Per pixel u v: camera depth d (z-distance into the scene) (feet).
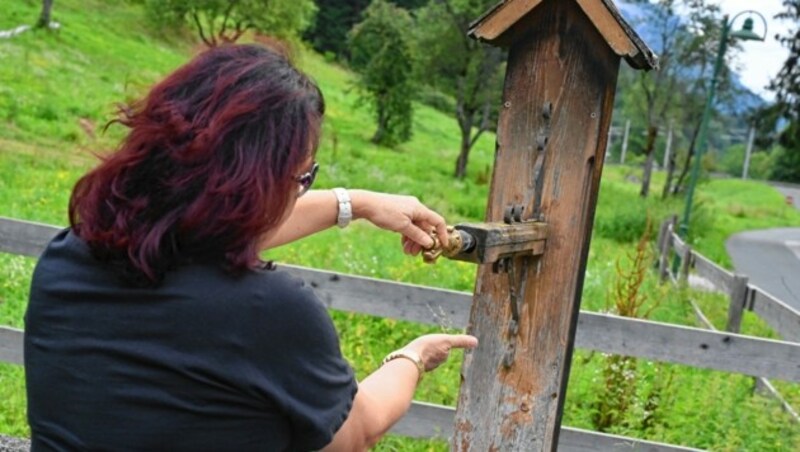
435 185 95.20
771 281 62.85
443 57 112.47
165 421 4.18
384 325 22.04
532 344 7.75
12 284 22.95
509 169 7.72
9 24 98.43
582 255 7.64
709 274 33.09
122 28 124.67
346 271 29.89
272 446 4.37
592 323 15.70
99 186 4.32
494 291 7.81
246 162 4.23
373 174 89.66
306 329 4.39
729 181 188.75
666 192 108.47
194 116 4.30
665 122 114.93
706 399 18.04
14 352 15.70
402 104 124.16
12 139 57.57
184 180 4.18
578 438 14.99
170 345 4.21
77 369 4.28
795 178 225.35
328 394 4.46
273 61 4.54
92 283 4.35
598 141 7.43
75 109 71.10
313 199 6.23
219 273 4.30
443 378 17.71
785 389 19.99
